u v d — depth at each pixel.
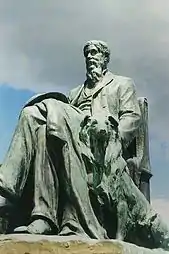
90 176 12.88
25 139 12.99
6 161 12.88
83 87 14.51
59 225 12.63
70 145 12.85
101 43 14.53
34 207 12.56
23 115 13.15
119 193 13.01
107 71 14.57
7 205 13.10
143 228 13.39
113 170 12.98
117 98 14.16
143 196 13.59
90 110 14.08
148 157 14.35
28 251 11.68
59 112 13.00
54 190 12.70
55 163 12.83
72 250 11.80
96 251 11.86
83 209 12.56
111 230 13.02
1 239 11.76
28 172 12.94
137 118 13.94
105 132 12.94
